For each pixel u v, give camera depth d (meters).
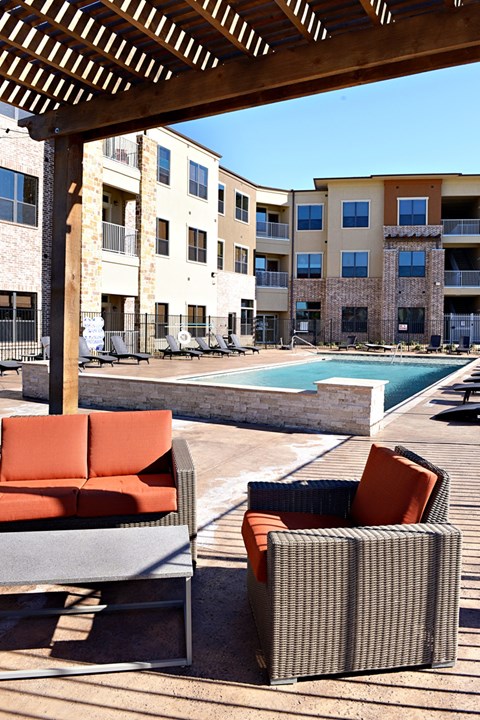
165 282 23.78
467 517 4.46
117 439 4.21
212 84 4.42
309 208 34.91
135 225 22.02
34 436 4.11
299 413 8.23
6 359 17.53
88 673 2.54
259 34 4.15
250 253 32.66
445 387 13.59
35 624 2.97
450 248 35.34
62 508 3.51
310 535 2.46
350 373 17.91
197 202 25.92
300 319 35.28
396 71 4.11
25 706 2.33
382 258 33.00
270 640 2.42
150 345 22.08
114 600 3.23
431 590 2.52
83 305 18.59
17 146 17.73
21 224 18.00
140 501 3.58
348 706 2.33
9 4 3.93
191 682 2.48
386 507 2.93
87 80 4.69
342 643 2.45
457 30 3.53
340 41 3.88
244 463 6.17
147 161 21.78
